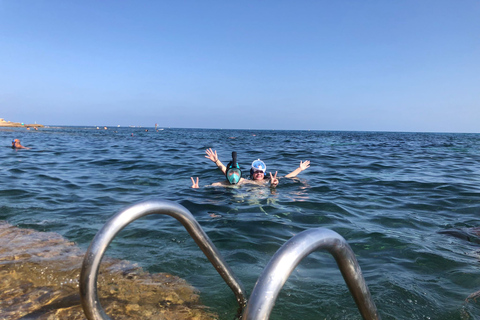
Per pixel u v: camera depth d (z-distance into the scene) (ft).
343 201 18.08
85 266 3.36
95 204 16.94
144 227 12.83
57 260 9.66
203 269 9.29
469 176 27.37
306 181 24.39
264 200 18.19
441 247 11.21
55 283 8.41
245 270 9.20
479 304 7.55
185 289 8.16
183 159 38.70
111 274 8.86
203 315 7.12
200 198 18.62
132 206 3.64
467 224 14.12
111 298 7.68
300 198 18.71
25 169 28.78
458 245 11.44
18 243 11.02
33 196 18.39
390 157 44.32
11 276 8.68
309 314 7.11
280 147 64.34
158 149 54.80
